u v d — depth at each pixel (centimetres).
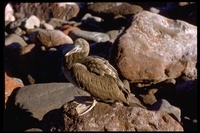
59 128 1232
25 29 2673
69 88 1628
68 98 1557
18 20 2753
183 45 1919
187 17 2825
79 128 1198
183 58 1888
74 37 2389
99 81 1251
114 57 1767
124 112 1216
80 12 3131
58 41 2273
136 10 2923
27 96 1582
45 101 1543
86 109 1237
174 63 1866
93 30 2772
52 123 1265
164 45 1883
